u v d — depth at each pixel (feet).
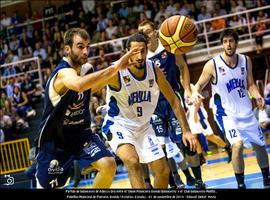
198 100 22.49
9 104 55.62
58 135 16.96
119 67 15.16
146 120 18.75
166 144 24.22
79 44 16.44
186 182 27.94
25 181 47.11
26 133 55.31
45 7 72.64
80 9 71.46
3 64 65.98
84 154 17.19
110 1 72.08
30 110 57.31
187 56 57.26
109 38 63.36
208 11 60.54
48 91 16.55
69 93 16.31
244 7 58.85
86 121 17.31
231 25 57.77
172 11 62.13
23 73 61.72
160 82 18.43
